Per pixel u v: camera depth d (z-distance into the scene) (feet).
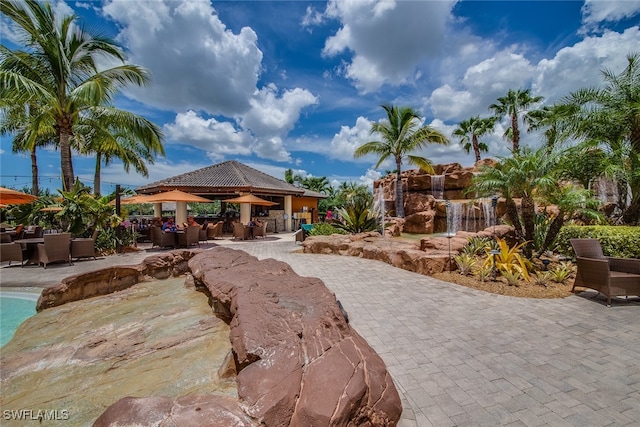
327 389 5.05
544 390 8.49
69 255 27.61
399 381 8.93
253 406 4.52
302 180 150.82
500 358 10.27
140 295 13.47
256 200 51.78
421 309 15.08
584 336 11.95
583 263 16.71
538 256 24.21
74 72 35.37
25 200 30.42
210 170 65.82
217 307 10.35
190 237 38.88
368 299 16.63
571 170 28.14
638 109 25.35
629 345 11.18
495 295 17.25
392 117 56.80
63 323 10.89
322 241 33.19
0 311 16.48
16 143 54.29
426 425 7.09
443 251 24.91
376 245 30.48
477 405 7.84
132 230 39.45
